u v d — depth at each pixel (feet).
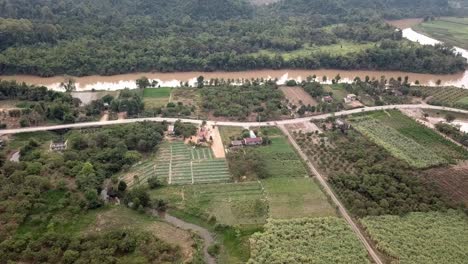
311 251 378.32
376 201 447.01
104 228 404.36
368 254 379.96
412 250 379.96
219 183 483.51
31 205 417.69
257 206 436.76
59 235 381.60
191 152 546.26
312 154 541.75
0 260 354.54
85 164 476.13
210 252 381.19
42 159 488.44
